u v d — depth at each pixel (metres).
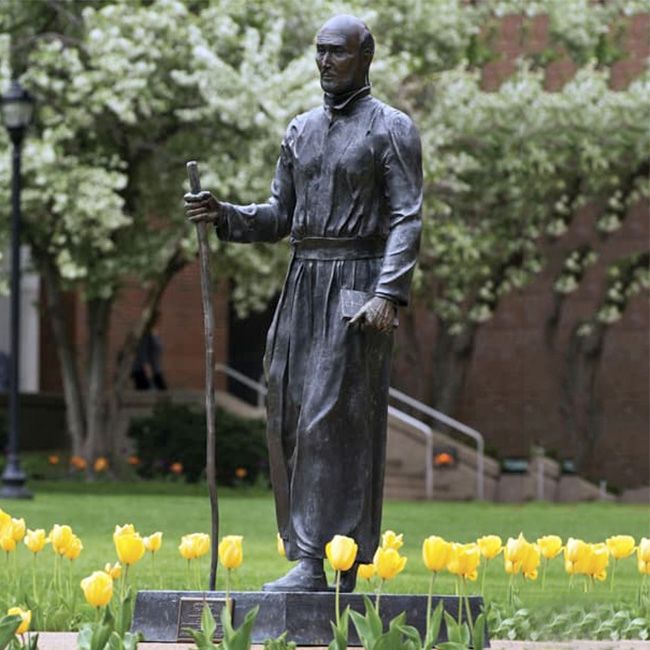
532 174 63.31
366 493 14.92
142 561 27.73
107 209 54.53
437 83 61.84
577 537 35.19
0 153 55.12
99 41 54.88
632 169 66.44
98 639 12.22
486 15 65.81
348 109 15.23
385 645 12.25
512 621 15.84
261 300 64.56
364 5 60.25
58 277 58.91
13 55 58.22
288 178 15.55
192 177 15.13
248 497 53.59
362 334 14.88
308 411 14.87
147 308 58.50
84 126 56.69
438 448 60.28
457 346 67.25
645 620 16.16
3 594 19.48
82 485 54.44
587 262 67.81
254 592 14.32
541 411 70.44
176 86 56.88
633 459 70.00
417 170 15.08
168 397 63.41
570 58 67.81
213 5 57.28
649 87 63.22
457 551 14.04
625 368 70.38
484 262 65.50
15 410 47.69
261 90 54.31
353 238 15.06
